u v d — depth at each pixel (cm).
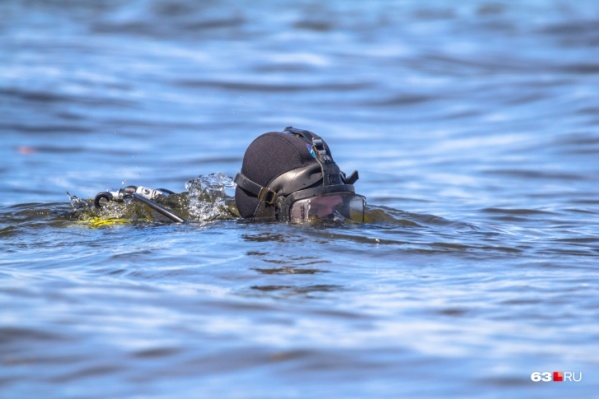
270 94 5209
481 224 2094
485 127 4388
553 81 5531
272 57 6331
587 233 2022
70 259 1641
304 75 5759
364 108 4928
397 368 1071
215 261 1594
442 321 1273
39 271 1548
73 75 5397
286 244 1711
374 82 5569
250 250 1667
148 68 5788
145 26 7681
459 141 4075
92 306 1295
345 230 1834
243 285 1446
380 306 1340
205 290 1408
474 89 5369
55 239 1836
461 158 3675
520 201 2766
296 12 8669
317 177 1892
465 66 6172
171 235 1811
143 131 4156
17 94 4788
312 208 1875
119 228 1927
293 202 1873
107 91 5012
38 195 2852
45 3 8888
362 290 1434
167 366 1069
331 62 6203
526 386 1020
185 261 1595
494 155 3712
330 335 1185
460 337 1195
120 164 3484
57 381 1023
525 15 8481
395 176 3322
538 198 2838
